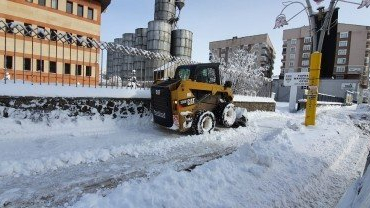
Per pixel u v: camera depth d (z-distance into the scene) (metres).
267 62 67.81
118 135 6.91
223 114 8.11
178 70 8.27
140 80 10.04
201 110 7.57
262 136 7.58
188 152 5.61
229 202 3.15
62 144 5.68
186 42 36.72
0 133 6.04
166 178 3.46
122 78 9.44
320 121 9.95
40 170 4.14
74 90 7.31
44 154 4.91
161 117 7.50
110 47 8.02
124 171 4.30
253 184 3.70
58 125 6.95
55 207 3.06
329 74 9.11
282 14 9.62
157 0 37.41
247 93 15.39
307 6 9.17
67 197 3.32
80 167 4.38
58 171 4.16
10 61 20.30
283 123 10.66
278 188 3.69
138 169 4.42
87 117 7.54
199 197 3.17
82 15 27.64
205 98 7.83
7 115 6.25
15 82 6.53
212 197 3.22
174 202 2.98
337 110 18.48
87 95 7.52
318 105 21.72
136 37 39.03
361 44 56.62
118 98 8.16
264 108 14.73
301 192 3.77
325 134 7.26
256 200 3.31
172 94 7.10
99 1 28.64
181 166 4.67
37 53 20.98
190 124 7.19
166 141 6.24
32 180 3.78
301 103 18.17
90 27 28.12
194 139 6.66
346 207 2.05
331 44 9.06
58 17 25.75
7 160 4.41
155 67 9.92
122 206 2.82
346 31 57.84
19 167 4.11
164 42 34.97
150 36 35.06
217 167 3.97
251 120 10.92
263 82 16.33
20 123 6.40
